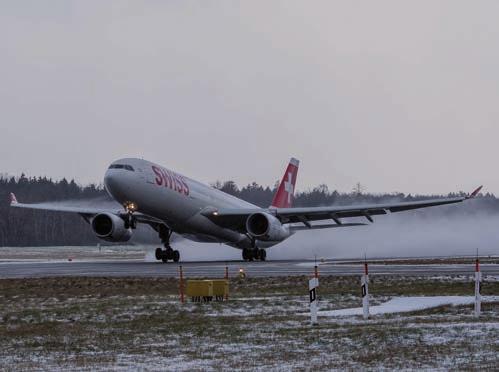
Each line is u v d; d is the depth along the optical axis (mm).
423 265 95812
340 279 68438
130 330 36906
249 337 33531
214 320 40438
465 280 65312
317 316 41688
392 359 27281
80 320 41688
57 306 50219
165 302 51406
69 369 26734
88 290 62438
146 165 96688
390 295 53562
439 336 32094
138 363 27641
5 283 70375
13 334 36188
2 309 49125
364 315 40219
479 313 39969
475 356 27328
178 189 100625
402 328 34781
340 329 35406
